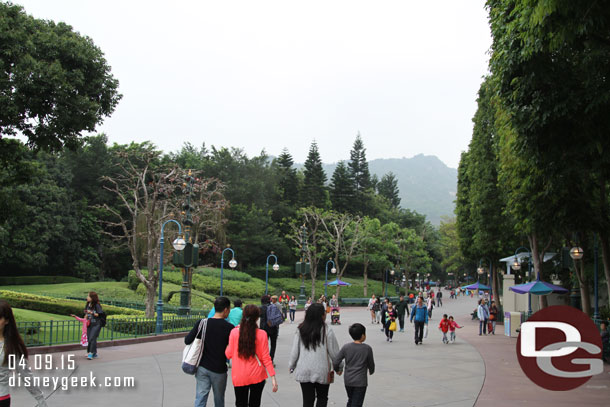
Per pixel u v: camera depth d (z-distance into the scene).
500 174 21.84
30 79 14.75
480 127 32.94
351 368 6.48
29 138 16.41
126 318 20.20
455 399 9.12
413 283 95.81
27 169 18.38
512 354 16.12
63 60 16.48
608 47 9.88
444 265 106.19
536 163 12.88
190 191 24.75
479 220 33.22
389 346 18.58
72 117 16.17
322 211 72.00
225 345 6.34
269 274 70.81
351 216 79.69
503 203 31.83
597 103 10.27
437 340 21.03
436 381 11.00
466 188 39.75
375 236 67.00
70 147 17.48
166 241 36.56
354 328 6.64
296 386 10.16
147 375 11.02
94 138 61.75
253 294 53.12
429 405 8.63
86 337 13.45
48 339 16.48
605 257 15.48
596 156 11.76
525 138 12.03
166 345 16.92
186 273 23.78
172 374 11.17
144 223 41.34
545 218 16.28
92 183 60.81
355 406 6.39
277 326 13.11
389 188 126.25
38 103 15.23
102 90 17.64
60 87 15.23
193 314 28.38
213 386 6.26
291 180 83.06
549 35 9.16
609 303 20.89
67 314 25.98
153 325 19.94
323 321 6.68
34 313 24.92
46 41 15.90
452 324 20.08
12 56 14.90
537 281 21.42
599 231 15.45
